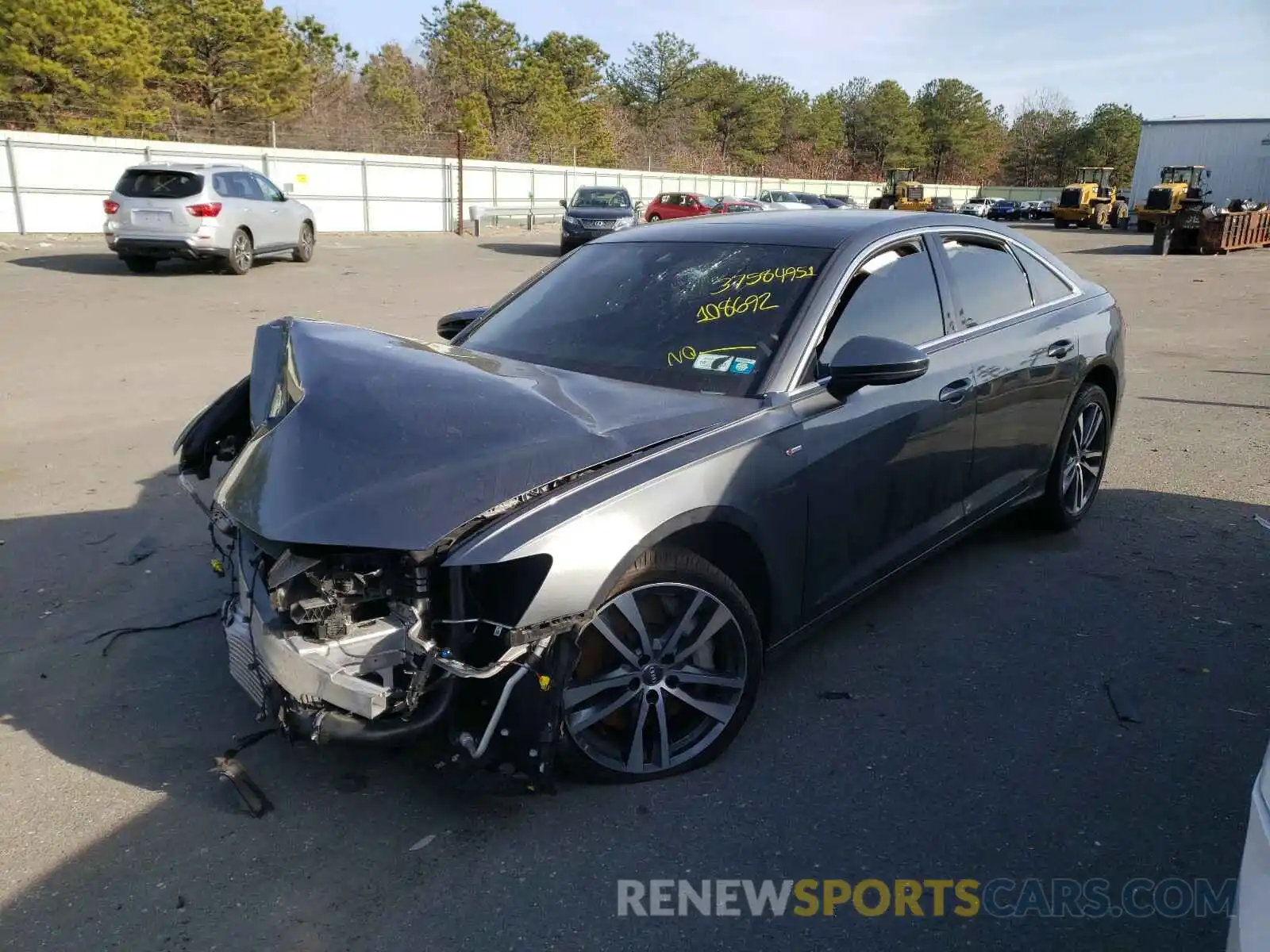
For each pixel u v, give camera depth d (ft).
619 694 9.38
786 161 294.66
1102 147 325.83
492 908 8.09
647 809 9.32
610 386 10.75
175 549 15.79
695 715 9.97
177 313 39.32
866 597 12.06
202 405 25.00
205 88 123.13
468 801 9.43
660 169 226.58
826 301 11.34
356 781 9.75
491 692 8.55
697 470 9.41
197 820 9.16
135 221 49.96
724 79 269.85
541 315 12.90
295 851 8.74
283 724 8.96
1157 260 82.79
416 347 11.57
